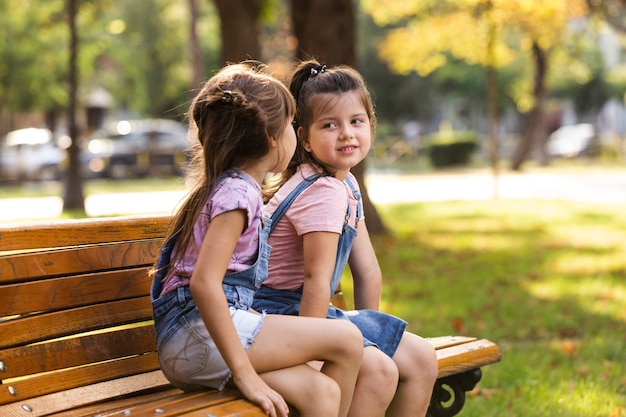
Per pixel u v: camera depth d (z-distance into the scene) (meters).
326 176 3.72
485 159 47.78
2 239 3.31
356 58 13.34
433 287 9.88
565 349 6.95
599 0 27.91
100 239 3.63
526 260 11.93
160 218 3.85
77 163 20.31
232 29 15.45
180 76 45.66
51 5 33.50
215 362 3.28
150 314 3.78
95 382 3.56
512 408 5.48
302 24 13.23
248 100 3.38
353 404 3.52
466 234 14.99
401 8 27.08
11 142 39.34
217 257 3.21
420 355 3.75
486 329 7.71
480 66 45.78
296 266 3.70
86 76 42.72
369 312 3.85
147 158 35.12
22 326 3.35
